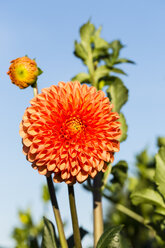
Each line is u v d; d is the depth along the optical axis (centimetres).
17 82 63
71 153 60
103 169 62
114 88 76
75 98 61
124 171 73
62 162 60
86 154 60
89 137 61
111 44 82
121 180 74
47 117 60
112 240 59
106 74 81
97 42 82
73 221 60
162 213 68
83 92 62
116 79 75
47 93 60
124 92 75
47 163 59
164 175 67
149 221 74
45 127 60
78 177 60
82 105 61
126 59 82
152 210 75
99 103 61
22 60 63
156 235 73
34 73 63
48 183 62
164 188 67
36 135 60
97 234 70
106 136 61
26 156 61
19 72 63
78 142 61
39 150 59
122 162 71
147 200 68
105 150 61
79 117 62
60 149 60
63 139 61
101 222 70
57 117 60
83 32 82
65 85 62
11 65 64
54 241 62
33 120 60
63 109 61
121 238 71
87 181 73
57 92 61
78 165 60
